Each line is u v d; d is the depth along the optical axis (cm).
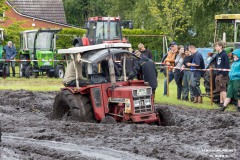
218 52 4078
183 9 8200
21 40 7275
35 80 6650
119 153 2384
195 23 7988
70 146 2544
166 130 2891
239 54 3703
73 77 3294
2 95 4628
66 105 3334
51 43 7206
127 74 3288
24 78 6975
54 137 2739
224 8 7725
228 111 3769
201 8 7744
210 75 4116
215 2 7731
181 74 4444
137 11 9150
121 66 3284
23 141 2672
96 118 3180
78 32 9650
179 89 4494
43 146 2531
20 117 3516
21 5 12788
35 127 3042
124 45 3359
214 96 4197
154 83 3528
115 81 3195
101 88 3192
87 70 3247
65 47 9512
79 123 3102
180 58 4509
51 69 7094
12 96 4572
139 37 9325
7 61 6925
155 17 8450
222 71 4028
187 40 8894
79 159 2272
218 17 5300
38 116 3600
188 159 2269
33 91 5072
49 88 5391
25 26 11288
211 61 4156
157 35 8581
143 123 3131
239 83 3688
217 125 3086
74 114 3206
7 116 3519
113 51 3203
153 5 8431
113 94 3172
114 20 6912
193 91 4278
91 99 3197
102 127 2962
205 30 7900
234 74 3703
